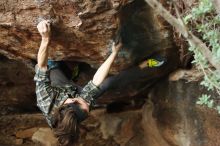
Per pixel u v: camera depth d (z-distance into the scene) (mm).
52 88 4027
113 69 4578
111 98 5613
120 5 3834
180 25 2709
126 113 6148
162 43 4363
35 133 6625
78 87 4301
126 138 6121
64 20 4004
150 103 5637
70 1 3842
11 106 6496
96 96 4113
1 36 4359
